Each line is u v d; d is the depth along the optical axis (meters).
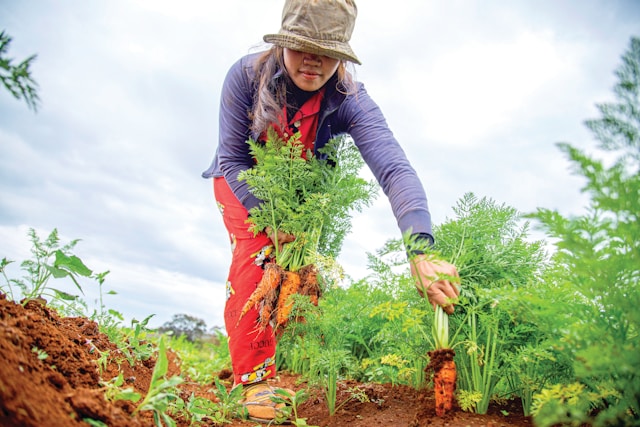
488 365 2.53
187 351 5.60
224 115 3.14
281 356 4.40
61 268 2.46
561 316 2.01
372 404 2.90
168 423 1.96
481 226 2.85
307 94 3.10
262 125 3.02
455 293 2.47
